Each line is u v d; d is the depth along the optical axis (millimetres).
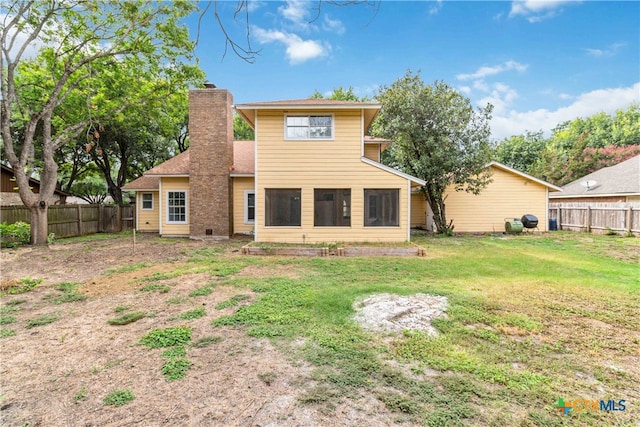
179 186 14344
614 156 26859
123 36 12211
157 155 23469
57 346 3582
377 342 3539
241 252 9602
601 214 14336
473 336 3664
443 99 13109
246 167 14297
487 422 2299
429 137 13125
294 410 2441
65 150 20344
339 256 9047
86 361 3248
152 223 16172
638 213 12789
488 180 13766
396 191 10867
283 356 3264
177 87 15016
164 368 3064
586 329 3867
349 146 10883
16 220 13039
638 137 32250
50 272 7215
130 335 3863
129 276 6793
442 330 3816
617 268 7250
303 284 5863
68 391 2738
